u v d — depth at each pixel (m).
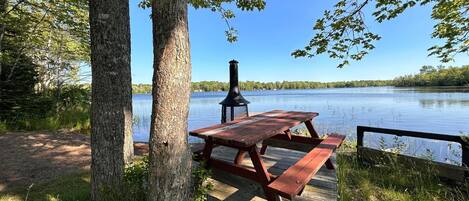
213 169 3.14
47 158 4.52
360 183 3.54
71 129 7.92
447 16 3.95
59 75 11.33
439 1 3.96
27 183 3.39
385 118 14.44
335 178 3.27
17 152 4.80
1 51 7.77
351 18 4.50
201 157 3.04
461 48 3.98
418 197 3.14
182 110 2.04
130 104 3.61
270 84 106.31
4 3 7.21
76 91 11.88
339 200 2.95
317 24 4.71
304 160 2.70
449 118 14.30
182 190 2.08
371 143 7.15
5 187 3.24
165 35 1.96
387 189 3.42
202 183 2.65
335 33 4.66
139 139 8.82
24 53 9.20
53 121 8.12
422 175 3.68
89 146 5.49
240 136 2.63
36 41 8.40
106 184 2.42
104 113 2.59
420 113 16.75
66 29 8.77
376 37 4.50
